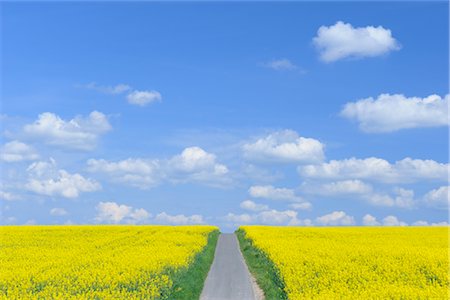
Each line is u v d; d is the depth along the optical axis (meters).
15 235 55.22
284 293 24.14
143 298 21.77
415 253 34.34
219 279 30.03
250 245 47.22
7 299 21.50
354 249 37.31
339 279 24.84
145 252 36.16
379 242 46.75
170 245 43.22
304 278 24.70
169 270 27.83
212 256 41.25
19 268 29.39
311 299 20.14
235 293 25.94
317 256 32.56
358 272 26.62
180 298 23.69
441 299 20.08
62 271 27.84
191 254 35.69
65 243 46.84
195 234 58.28
